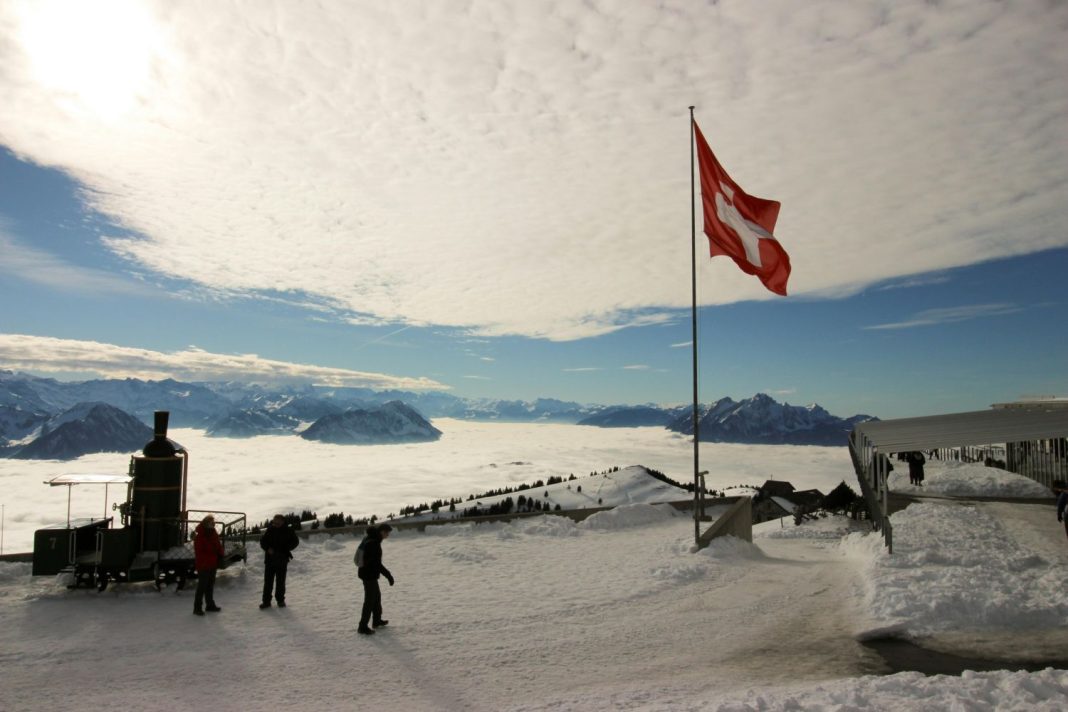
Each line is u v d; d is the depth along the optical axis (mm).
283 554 12773
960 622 11375
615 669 9648
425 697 8594
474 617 12211
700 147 18578
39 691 8742
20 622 11711
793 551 19438
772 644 10727
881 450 19703
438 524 21719
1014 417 25500
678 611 12648
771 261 17797
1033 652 10102
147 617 12031
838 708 7312
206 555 12266
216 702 8414
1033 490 26156
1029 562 14734
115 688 8852
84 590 13711
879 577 13906
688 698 8391
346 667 9664
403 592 14023
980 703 7367
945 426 24938
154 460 14719
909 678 8367
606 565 16719
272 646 10531
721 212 18266
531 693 8719
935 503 23312
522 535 20922
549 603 13172
